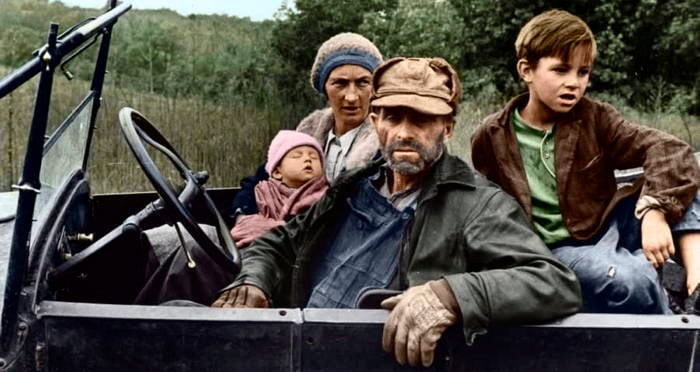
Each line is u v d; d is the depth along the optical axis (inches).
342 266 90.3
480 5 460.1
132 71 430.6
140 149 84.2
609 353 77.9
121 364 75.8
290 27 470.9
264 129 348.5
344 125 128.5
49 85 70.2
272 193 116.5
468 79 467.5
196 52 466.9
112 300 94.4
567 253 92.9
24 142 275.3
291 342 76.5
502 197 86.3
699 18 443.2
